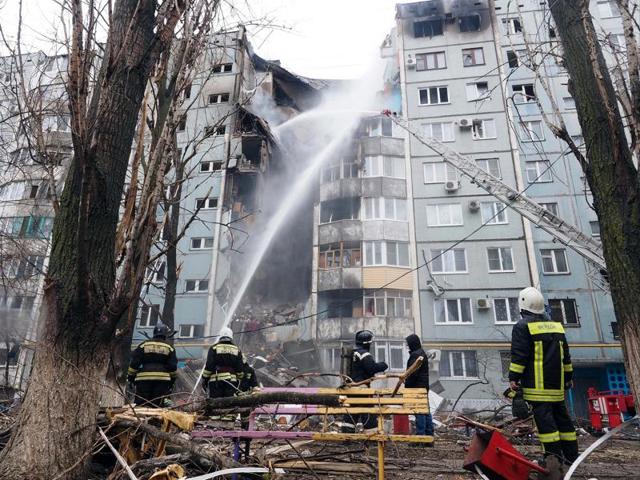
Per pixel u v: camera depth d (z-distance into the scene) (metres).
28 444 3.06
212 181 24.20
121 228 4.09
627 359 3.42
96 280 3.46
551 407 3.73
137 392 5.40
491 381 20.25
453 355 21.12
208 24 5.04
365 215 24.06
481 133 25.03
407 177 24.86
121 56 3.90
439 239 23.30
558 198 23.06
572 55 4.34
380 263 22.95
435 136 25.56
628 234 3.54
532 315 4.07
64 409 3.19
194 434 4.08
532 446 6.50
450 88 26.47
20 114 4.47
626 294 3.46
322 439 3.56
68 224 3.60
